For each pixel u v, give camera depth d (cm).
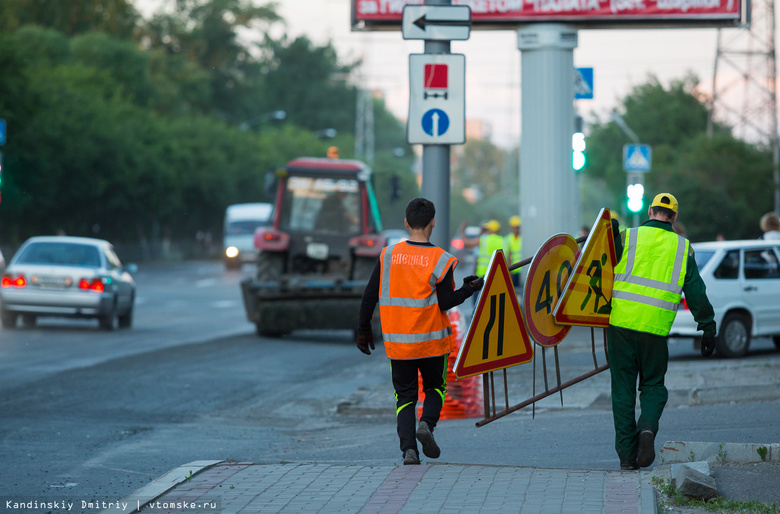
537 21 6794
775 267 5584
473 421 3562
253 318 6788
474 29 6894
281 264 7025
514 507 2012
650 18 6762
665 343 2459
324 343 6500
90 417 3656
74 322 7744
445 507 2027
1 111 14225
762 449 2388
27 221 16625
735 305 5428
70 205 17312
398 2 6794
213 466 2452
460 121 3791
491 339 2520
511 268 2536
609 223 2500
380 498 2108
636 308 2441
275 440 3334
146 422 3616
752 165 17200
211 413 3872
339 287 6575
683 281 2456
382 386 4462
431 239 3825
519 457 2792
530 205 6894
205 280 14300
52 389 4238
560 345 5866
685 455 2458
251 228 17825
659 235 2481
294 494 2158
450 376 3662
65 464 2822
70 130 16338
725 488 2159
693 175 17238
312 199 7088
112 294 6894
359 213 7081
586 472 2348
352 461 2830
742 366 4503
